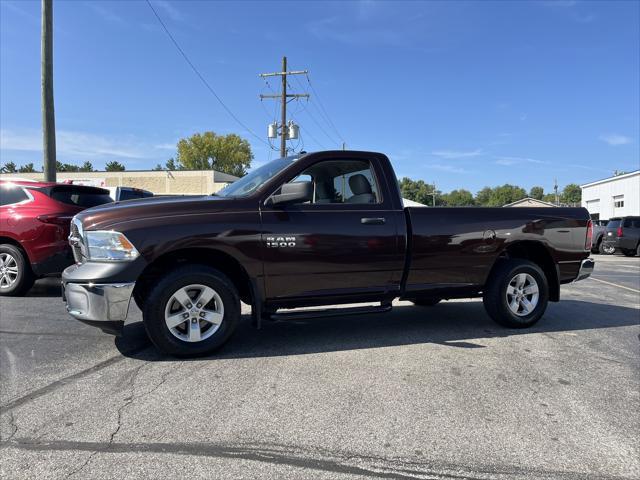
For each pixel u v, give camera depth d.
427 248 4.86
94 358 4.18
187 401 3.27
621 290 8.98
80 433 2.81
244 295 4.80
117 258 3.92
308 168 4.62
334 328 5.36
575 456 2.62
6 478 2.34
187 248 4.09
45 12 12.08
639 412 3.19
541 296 5.43
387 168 4.88
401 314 6.19
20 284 6.94
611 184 34.59
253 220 4.26
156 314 4.03
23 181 7.11
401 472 2.45
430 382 3.67
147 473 2.40
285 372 3.86
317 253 4.45
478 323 5.68
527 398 3.39
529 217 5.30
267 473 2.42
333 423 2.97
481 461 2.56
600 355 4.45
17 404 3.21
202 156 82.94
